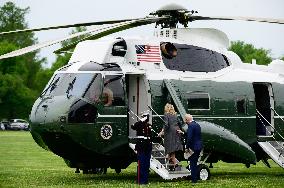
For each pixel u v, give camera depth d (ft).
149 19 57.72
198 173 56.44
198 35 61.87
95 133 52.95
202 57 60.95
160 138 56.85
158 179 57.72
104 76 53.88
